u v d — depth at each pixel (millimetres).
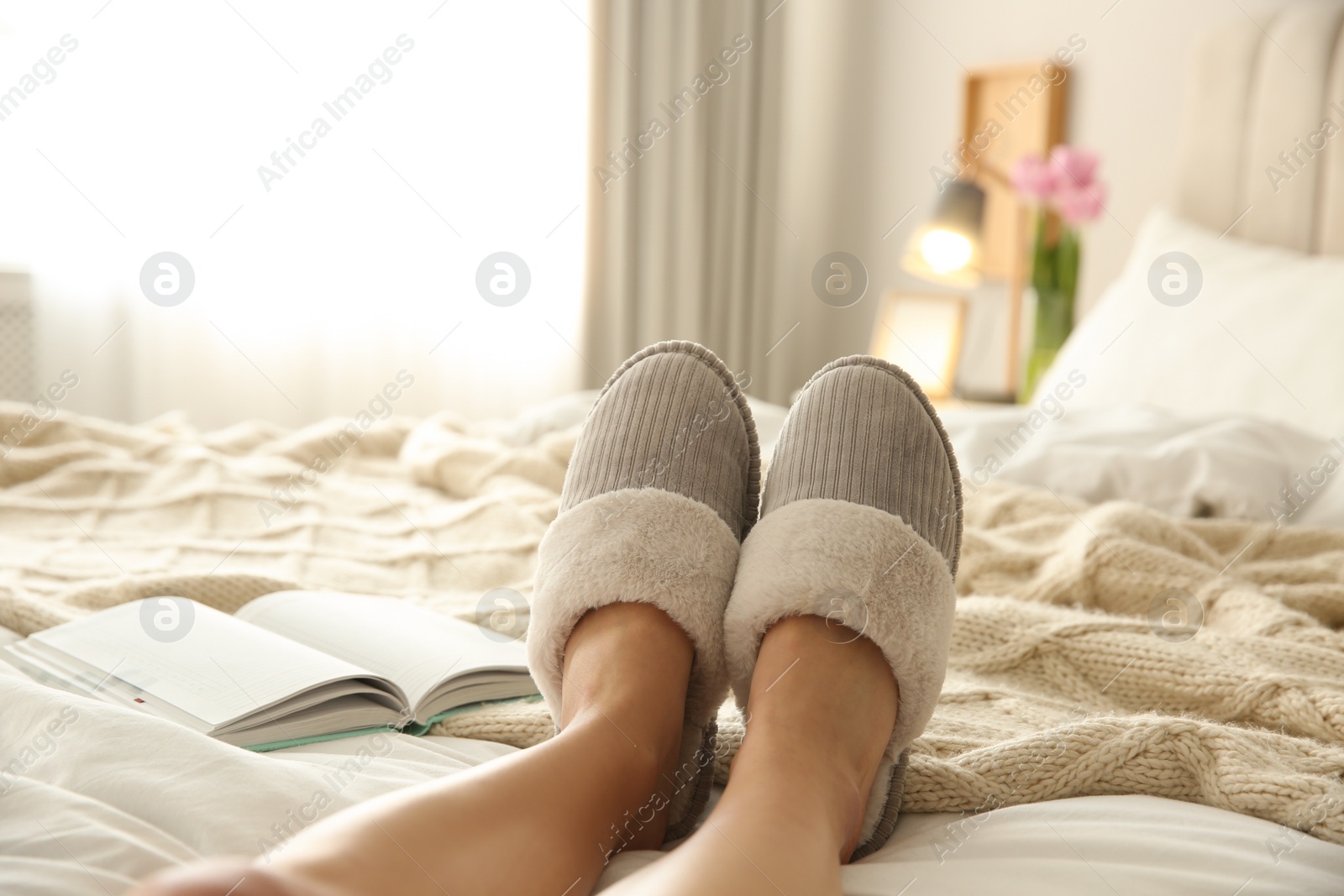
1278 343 1382
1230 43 1751
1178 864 434
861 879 433
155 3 2064
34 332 2061
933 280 2367
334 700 586
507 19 2367
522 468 1209
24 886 354
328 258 2250
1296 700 590
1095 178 1937
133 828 403
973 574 911
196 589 778
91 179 2047
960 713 640
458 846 345
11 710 488
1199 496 1088
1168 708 647
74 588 764
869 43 2527
